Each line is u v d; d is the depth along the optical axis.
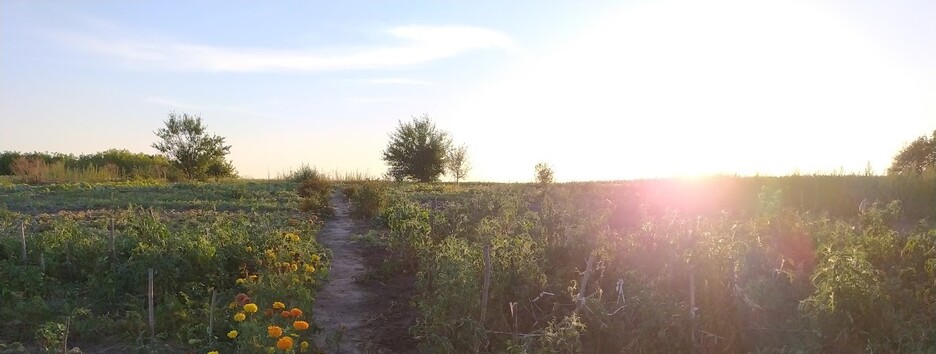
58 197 19.52
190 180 30.56
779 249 8.34
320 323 7.80
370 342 7.16
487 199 12.08
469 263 7.16
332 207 18.39
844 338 5.98
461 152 34.50
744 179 17.95
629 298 6.64
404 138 33.50
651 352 6.18
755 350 6.20
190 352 6.52
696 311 6.39
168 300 7.61
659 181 21.72
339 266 10.77
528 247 7.88
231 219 14.79
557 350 6.12
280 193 21.70
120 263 8.99
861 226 9.32
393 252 10.95
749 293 6.54
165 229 10.34
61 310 7.54
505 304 7.07
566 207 11.13
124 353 6.68
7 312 7.29
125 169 33.19
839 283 6.05
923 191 13.85
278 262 8.89
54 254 9.26
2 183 24.69
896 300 6.59
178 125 31.34
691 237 6.91
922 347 5.88
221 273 8.79
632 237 7.93
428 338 6.54
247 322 6.58
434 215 11.76
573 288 6.97
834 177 15.98
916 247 7.55
